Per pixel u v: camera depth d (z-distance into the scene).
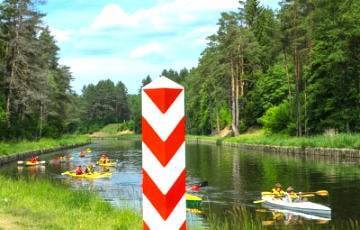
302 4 61.19
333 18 53.41
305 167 37.53
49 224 10.18
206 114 109.06
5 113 55.78
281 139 59.69
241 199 24.59
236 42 76.50
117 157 55.41
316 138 51.00
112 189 28.69
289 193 23.02
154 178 4.18
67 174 36.94
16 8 58.56
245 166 40.47
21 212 11.43
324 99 56.44
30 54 61.59
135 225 11.96
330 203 22.73
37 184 18.19
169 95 4.12
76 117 106.25
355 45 52.47
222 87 84.44
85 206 14.25
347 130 52.50
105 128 190.00
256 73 82.19
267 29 66.06
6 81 57.72
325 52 54.00
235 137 77.44
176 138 4.17
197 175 35.06
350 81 53.12
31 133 68.94
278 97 76.56
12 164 46.00
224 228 16.52
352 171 33.62
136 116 171.38
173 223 4.20
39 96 60.72
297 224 18.84
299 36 61.12
